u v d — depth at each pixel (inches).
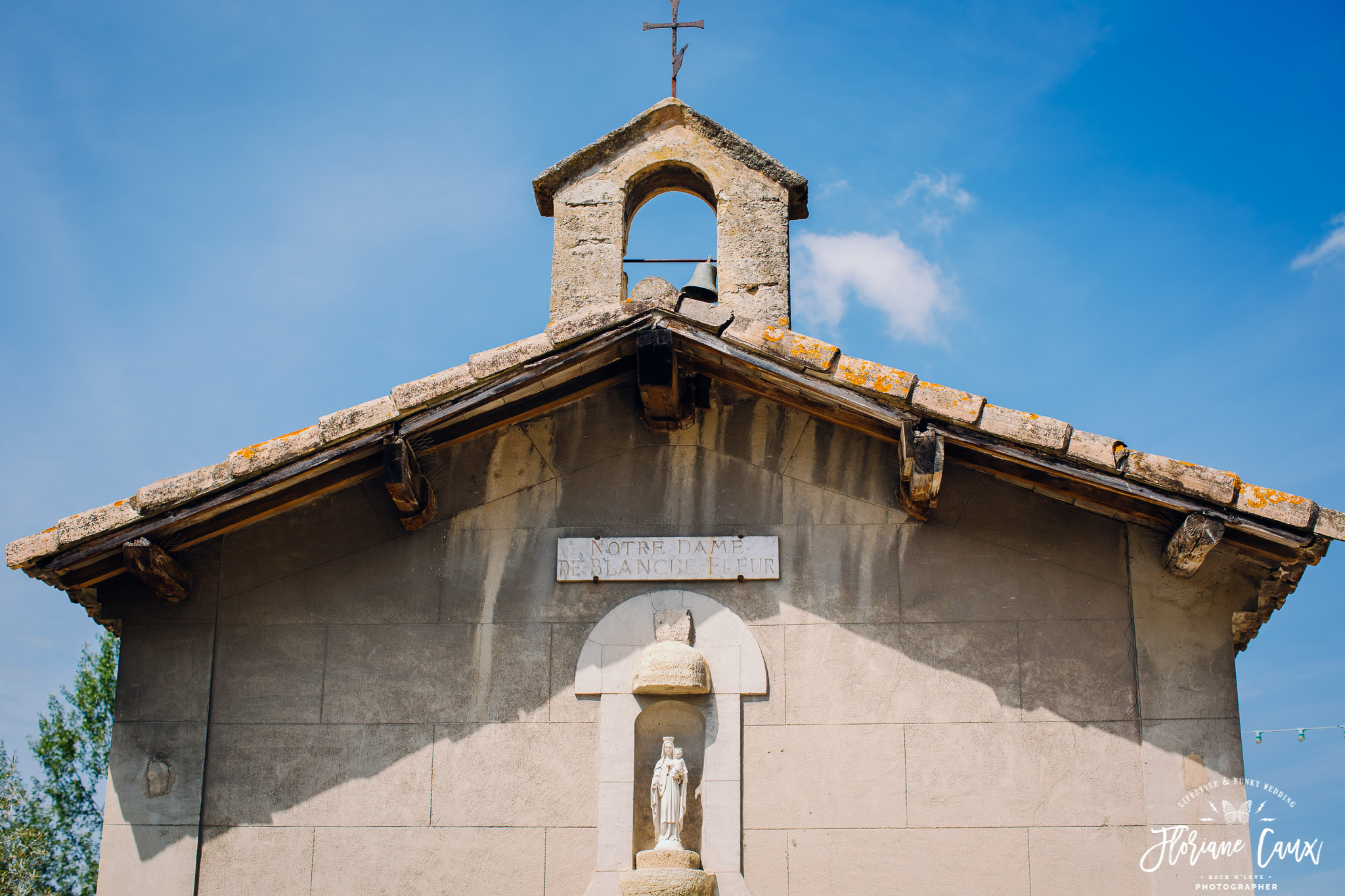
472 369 335.0
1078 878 316.5
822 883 320.8
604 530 359.6
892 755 331.9
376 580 357.1
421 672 347.6
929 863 321.1
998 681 337.1
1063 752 328.8
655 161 412.8
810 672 341.1
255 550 360.8
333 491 364.5
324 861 330.0
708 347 343.6
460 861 328.2
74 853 622.8
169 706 345.4
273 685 347.3
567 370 354.3
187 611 354.9
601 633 347.9
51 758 639.8
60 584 343.6
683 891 313.3
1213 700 329.1
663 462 366.6
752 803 329.4
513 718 341.4
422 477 357.4
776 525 357.4
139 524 332.5
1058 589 344.2
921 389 326.0
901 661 340.8
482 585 355.6
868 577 349.7
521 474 367.2
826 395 338.0
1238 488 311.0
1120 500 341.1
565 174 414.0
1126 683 333.7
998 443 326.0
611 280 399.9
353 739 341.7
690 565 352.8
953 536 352.2
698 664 336.2
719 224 404.8
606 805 330.3
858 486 358.9
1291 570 328.5
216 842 332.8
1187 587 340.2
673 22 428.1
